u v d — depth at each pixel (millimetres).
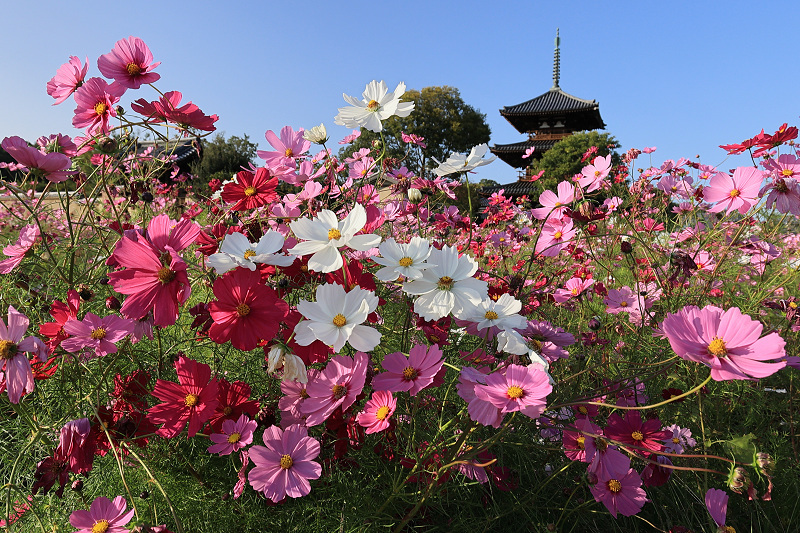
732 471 911
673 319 912
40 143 1451
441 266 1108
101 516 968
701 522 1315
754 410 1681
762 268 2398
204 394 1122
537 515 1315
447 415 1328
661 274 2102
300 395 1223
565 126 34906
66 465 1078
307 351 1080
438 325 1365
